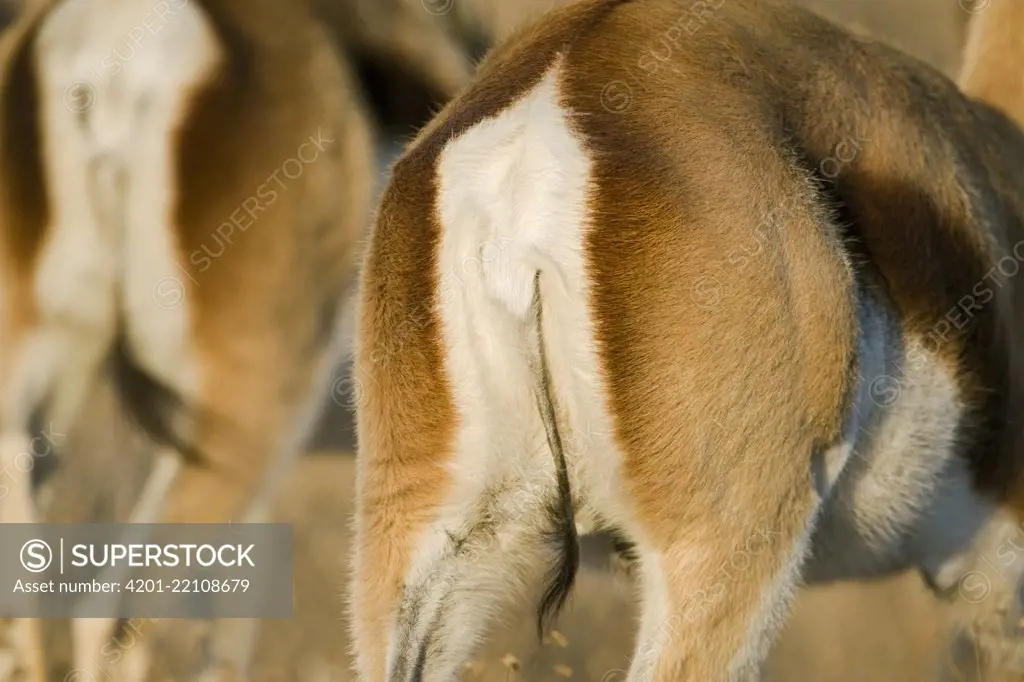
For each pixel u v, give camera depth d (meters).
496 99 12.71
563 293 12.12
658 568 12.32
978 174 15.84
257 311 17.27
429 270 12.47
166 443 17.20
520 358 12.28
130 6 17.19
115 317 17.12
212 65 17.22
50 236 16.95
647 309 12.03
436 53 19.58
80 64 16.97
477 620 12.80
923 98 15.59
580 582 21.03
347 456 22.41
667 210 12.09
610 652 20.09
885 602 19.25
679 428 12.13
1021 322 16.11
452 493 12.52
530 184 12.23
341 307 17.86
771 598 12.58
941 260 14.82
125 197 16.97
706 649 12.27
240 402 17.20
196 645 17.25
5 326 16.94
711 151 12.48
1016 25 17.80
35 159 16.98
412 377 12.53
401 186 12.84
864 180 14.17
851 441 13.44
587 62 12.62
